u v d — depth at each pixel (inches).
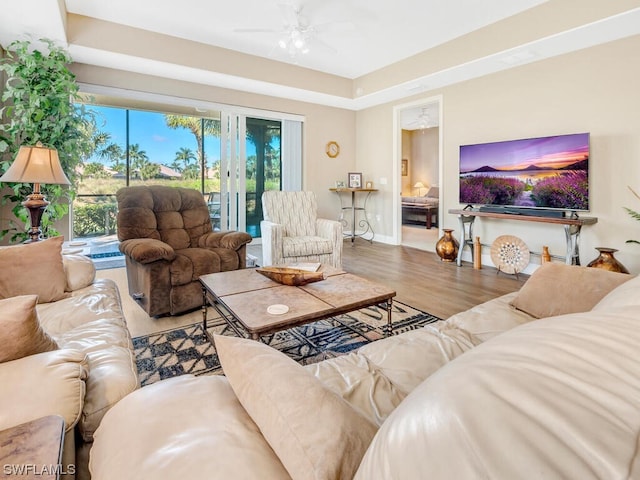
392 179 232.7
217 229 245.4
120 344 55.2
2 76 138.0
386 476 16.2
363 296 77.7
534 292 66.3
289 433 24.2
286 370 29.7
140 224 120.8
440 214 198.4
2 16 115.9
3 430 29.6
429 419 16.3
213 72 168.9
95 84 160.9
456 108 185.5
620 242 134.0
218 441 27.4
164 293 103.8
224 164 206.8
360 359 52.1
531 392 15.4
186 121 257.4
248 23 144.3
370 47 168.4
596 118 136.8
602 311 23.8
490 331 60.1
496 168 164.1
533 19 131.3
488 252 177.5
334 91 210.5
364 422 26.4
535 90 153.4
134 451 27.8
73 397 36.7
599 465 12.0
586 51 137.9
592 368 16.4
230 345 34.4
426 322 103.4
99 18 140.3
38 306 69.4
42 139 126.3
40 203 100.0
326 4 128.9
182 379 38.6
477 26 146.9
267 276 90.4
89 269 83.3
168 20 142.3
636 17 112.5
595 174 138.4
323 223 162.1
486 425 14.6
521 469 12.7
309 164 235.0
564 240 151.6
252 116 211.6
